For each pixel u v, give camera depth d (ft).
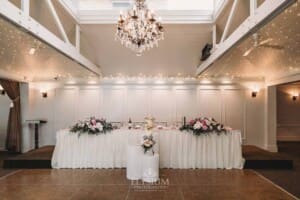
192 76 26.66
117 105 26.99
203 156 17.70
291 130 33.73
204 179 15.19
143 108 26.89
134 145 15.42
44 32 11.87
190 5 19.27
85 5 19.20
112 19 18.39
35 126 25.39
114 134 17.85
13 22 9.36
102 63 24.75
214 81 26.81
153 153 15.25
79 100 27.09
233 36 12.57
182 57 23.59
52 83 27.07
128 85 26.99
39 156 18.63
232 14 14.19
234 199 12.07
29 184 14.20
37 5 13.70
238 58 16.62
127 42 14.48
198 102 26.78
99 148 17.80
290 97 33.73
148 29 13.84
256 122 26.55
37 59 16.87
